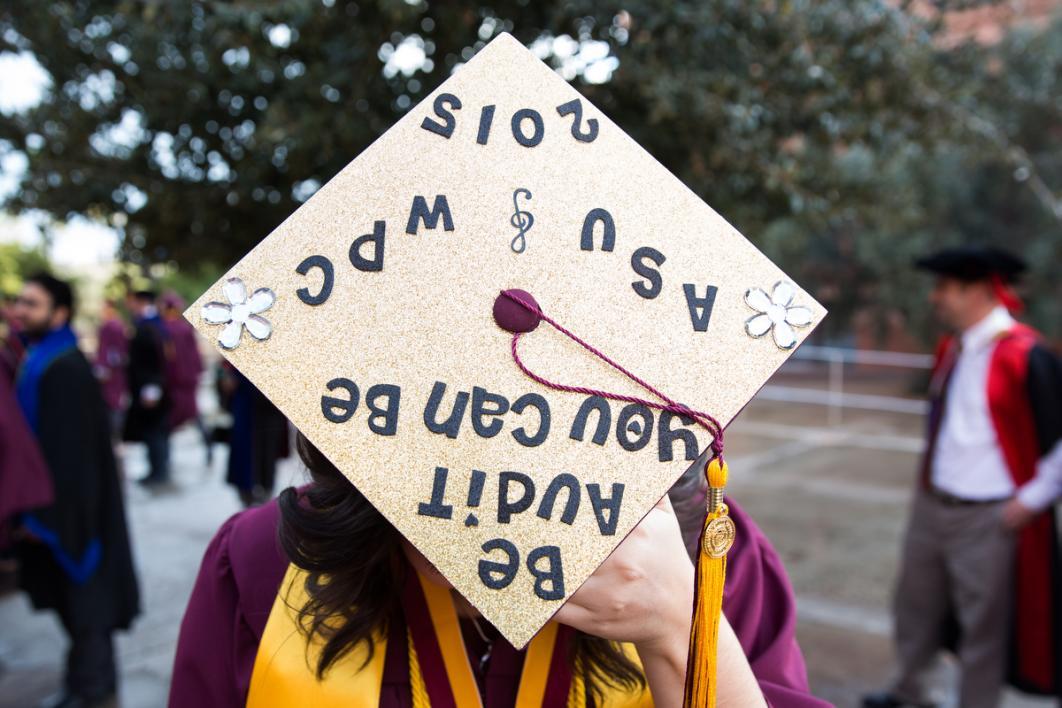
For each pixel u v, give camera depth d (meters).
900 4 3.18
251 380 0.85
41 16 2.44
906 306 10.57
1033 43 5.18
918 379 11.68
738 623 1.12
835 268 11.88
